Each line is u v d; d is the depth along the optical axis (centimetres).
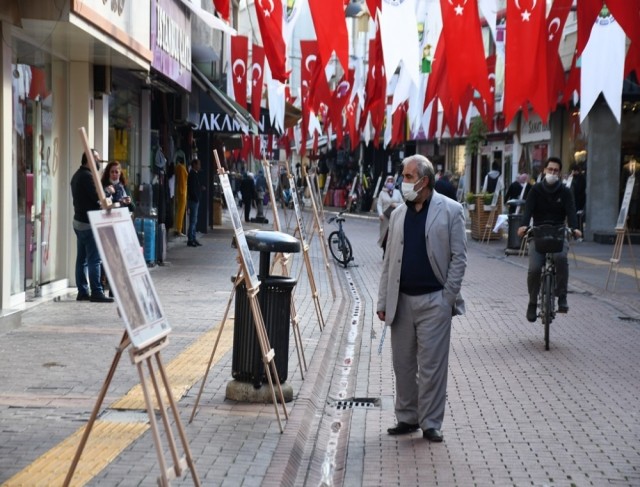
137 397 836
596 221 3161
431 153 5247
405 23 1533
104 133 1639
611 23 1920
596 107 3111
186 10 2052
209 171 3325
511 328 1354
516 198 3045
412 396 788
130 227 516
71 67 1541
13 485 594
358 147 6088
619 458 725
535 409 878
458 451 741
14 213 1298
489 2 1633
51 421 752
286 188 5191
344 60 1448
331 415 875
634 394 943
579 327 1364
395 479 671
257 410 816
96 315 1290
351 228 3956
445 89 2464
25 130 1350
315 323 1329
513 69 1662
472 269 2245
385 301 771
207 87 2602
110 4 1345
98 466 639
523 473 685
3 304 1187
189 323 1262
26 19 1157
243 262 755
